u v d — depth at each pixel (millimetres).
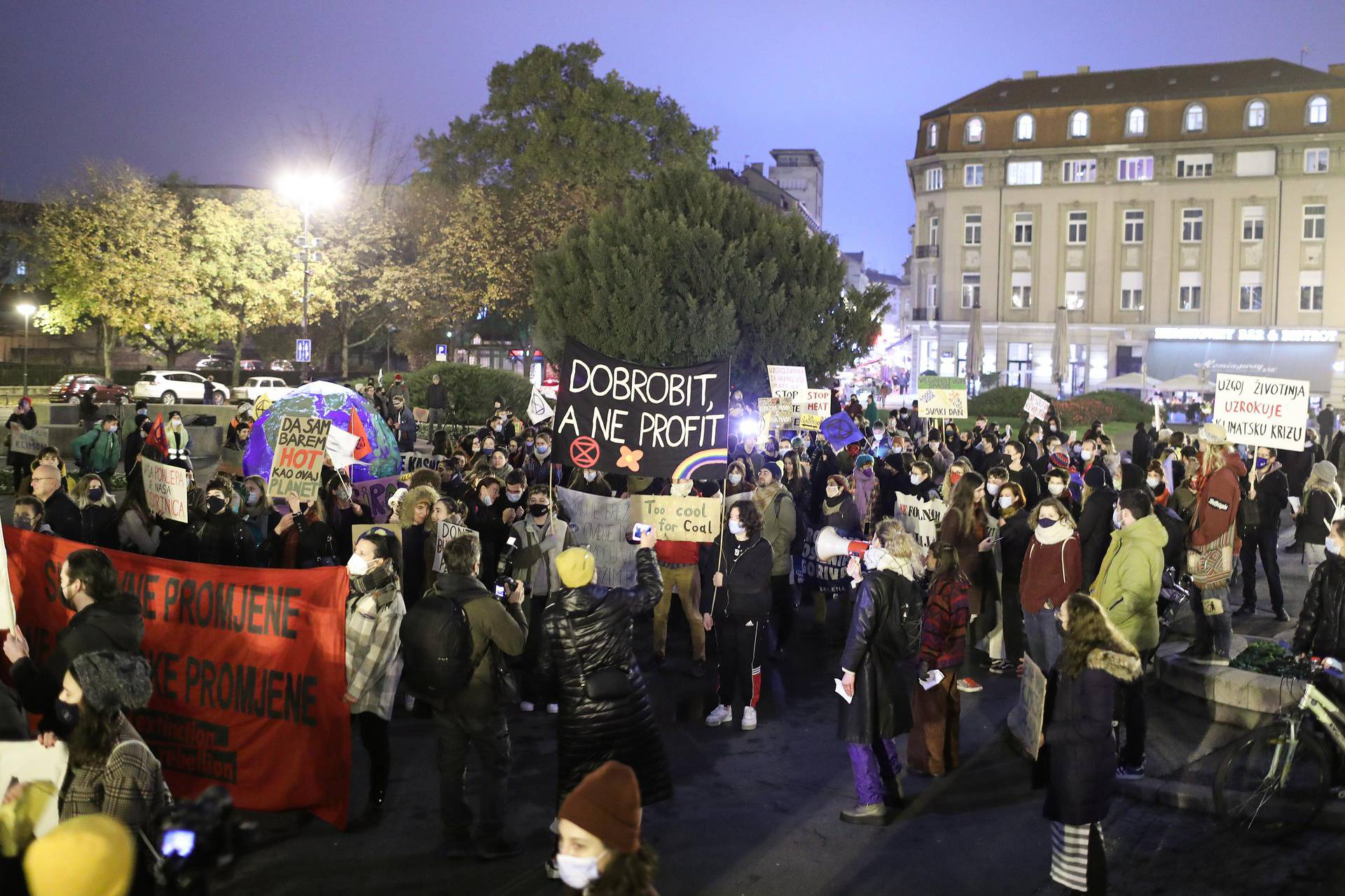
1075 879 5277
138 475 9664
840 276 25312
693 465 8781
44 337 64250
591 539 10961
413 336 54531
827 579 11320
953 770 7625
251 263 47125
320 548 9062
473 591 6105
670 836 6488
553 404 21484
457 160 54312
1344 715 6492
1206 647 9211
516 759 7805
